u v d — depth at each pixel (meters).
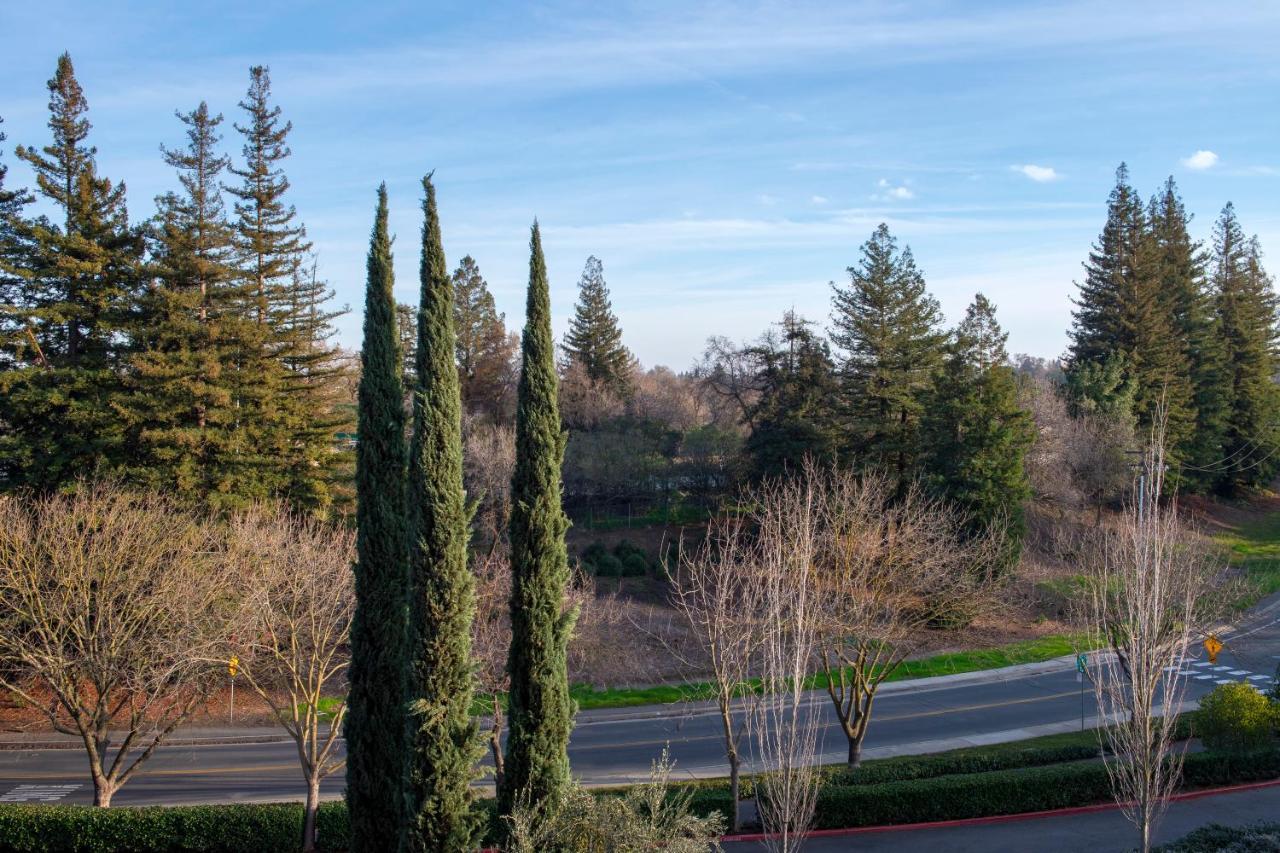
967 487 37.09
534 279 13.64
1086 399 51.66
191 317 33.03
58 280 31.86
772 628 14.98
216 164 34.66
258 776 22.48
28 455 29.70
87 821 16.78
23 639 20.48
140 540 23.31
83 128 32.72
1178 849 13.20
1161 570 13.36
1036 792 17.98
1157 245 60.03
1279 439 59.59
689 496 52.56
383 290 14.23
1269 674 29.86
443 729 12.09
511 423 61.28
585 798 11.36
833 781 18.58
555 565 13.32
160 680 18.62
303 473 34.56
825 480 33.47
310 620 18.75
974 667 31.70
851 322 41.84
